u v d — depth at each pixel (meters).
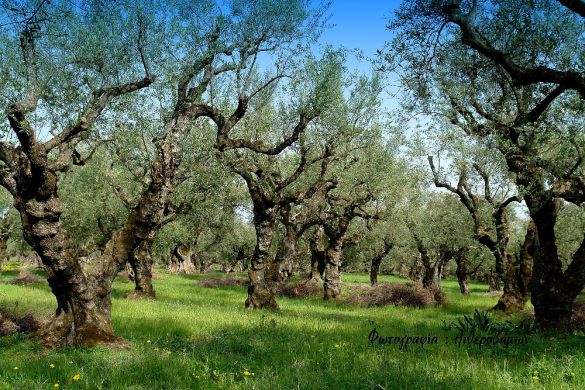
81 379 7.83
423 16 12.07
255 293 23.05
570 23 13.31
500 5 13.13
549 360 9.52
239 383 7.77
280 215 28.80
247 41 15.26
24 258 76.00
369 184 29.88
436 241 38.91
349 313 24.14
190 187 26.28
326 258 32.81
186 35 13.56
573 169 13.32
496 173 23.39
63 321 11.00
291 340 11.87
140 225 12.15
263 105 21.03
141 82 12.07
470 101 15.66
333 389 7.40
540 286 15.20
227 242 68.81
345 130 22.89
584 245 14.88
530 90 14.48
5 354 9.96
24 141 9.71
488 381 7.91
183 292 34.03
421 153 26.34
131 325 14.05
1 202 35.97
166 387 7.50
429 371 8.43
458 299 36.44
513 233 38.12
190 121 13.23
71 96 11.66
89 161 27.53
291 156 28.09
